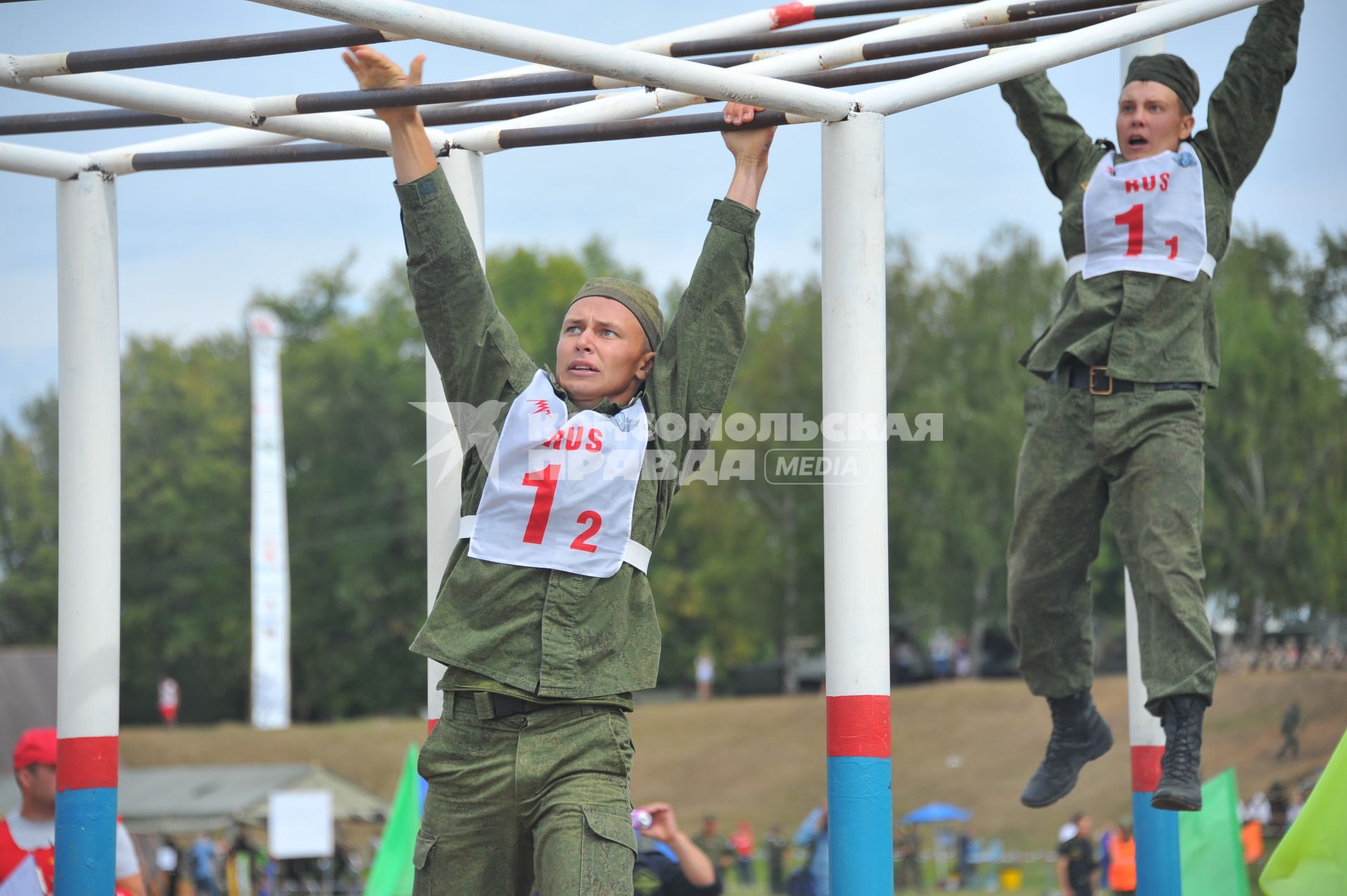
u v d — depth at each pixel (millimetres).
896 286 129625
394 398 165625
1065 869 48000
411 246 10055
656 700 164125
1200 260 12062
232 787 85312
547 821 9250
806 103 10523
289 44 10250
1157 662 11250
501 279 161875
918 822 83312
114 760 12250
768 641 162750
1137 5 11273
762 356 132250
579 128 12094
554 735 9359
